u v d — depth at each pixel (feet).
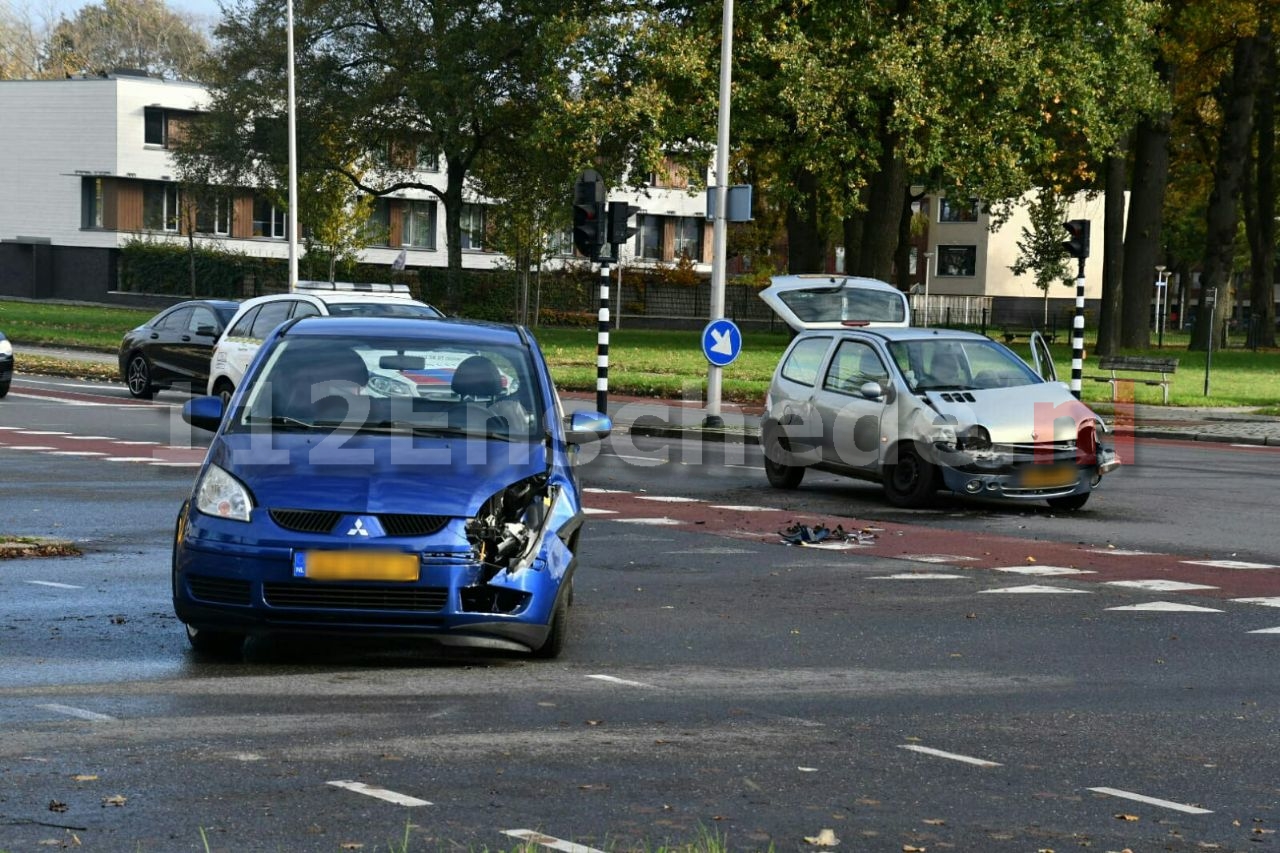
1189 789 33.47
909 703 41.24
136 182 448.65
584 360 219.41
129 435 114.62
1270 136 344.08
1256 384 208.33
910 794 32.32
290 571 42.01
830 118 230.68
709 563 65.82
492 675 43.21
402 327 52.60
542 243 360.89
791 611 55.06
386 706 38.96
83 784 31.22
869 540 74.08
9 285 455.22
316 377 49.26
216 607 42.45
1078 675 45.44
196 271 426.10
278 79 299.17
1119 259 267.39
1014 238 515.09
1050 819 30.81
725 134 135.64
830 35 234.79
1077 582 63.05
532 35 286.87
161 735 35.42
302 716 37.65
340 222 377.91
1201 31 268.62
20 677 41.32
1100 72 237.86
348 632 42.34
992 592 60.18
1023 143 235.61
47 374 181.27
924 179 265.54
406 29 295.28
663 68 233.35
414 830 28.63
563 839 28.25
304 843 27.73
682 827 29.30
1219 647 50.24
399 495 43.01
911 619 54.08
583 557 66.54
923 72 227.20
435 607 42.37
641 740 36.22
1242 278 629.10
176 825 28.66
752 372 202.90
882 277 248.93
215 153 306.96
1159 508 89.40
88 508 76.48
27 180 451.12
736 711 39.65
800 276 163.84
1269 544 75.56
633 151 245.45
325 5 297.33
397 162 320.09
